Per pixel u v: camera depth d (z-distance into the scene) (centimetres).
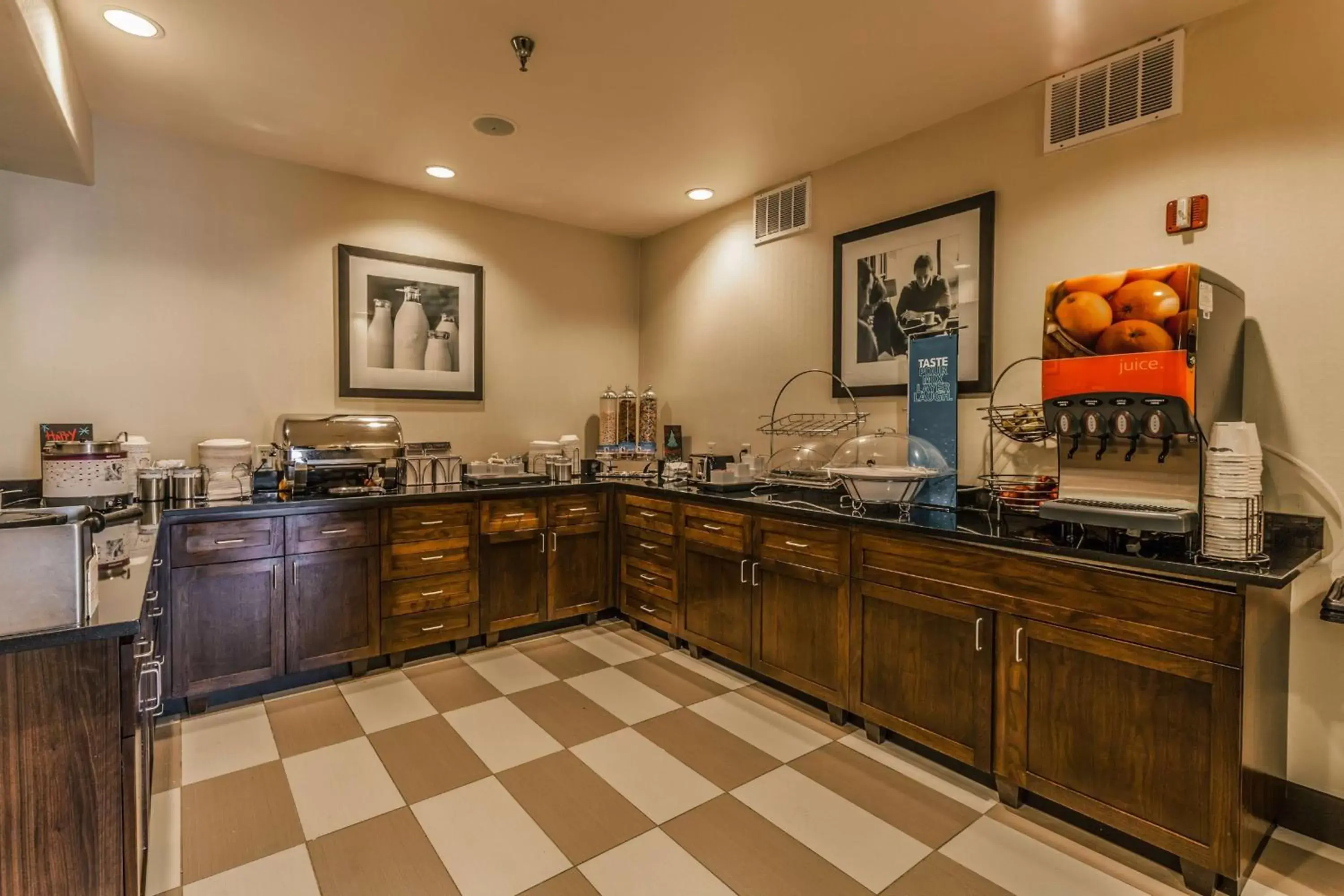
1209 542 168
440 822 192
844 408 323
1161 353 170
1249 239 201
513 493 338
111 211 287
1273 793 186
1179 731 164
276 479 303
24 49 175
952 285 276
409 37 222
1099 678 178
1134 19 209
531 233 411
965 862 176
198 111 276
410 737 242
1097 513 182
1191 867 164
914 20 210
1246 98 201
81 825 118
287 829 188
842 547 246
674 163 327
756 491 325
